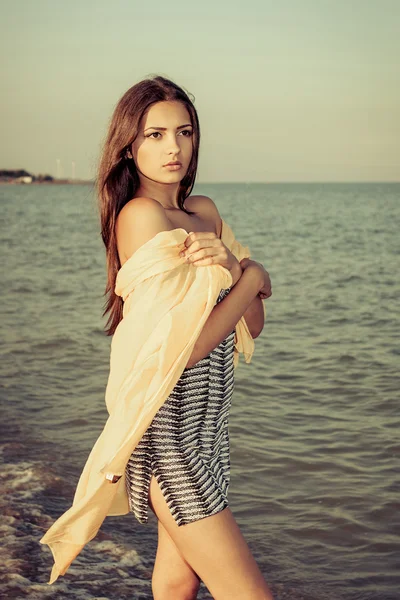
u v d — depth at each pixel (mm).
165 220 2186
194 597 2400
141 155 2270
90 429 5781
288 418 6305
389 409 6562
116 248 2293
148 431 2094
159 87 2248
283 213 57062
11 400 6609
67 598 3150
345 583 3580
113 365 2109
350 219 47125
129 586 3320
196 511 2061
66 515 2096
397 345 9578
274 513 4371
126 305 2143
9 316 11516
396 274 18359
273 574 3660
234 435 5801
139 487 2129
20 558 3477
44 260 21375
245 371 8047
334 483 4820
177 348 2012
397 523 4234
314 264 20891
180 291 2074
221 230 2559
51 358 8492
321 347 9430
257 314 2516
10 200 97188
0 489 4387
